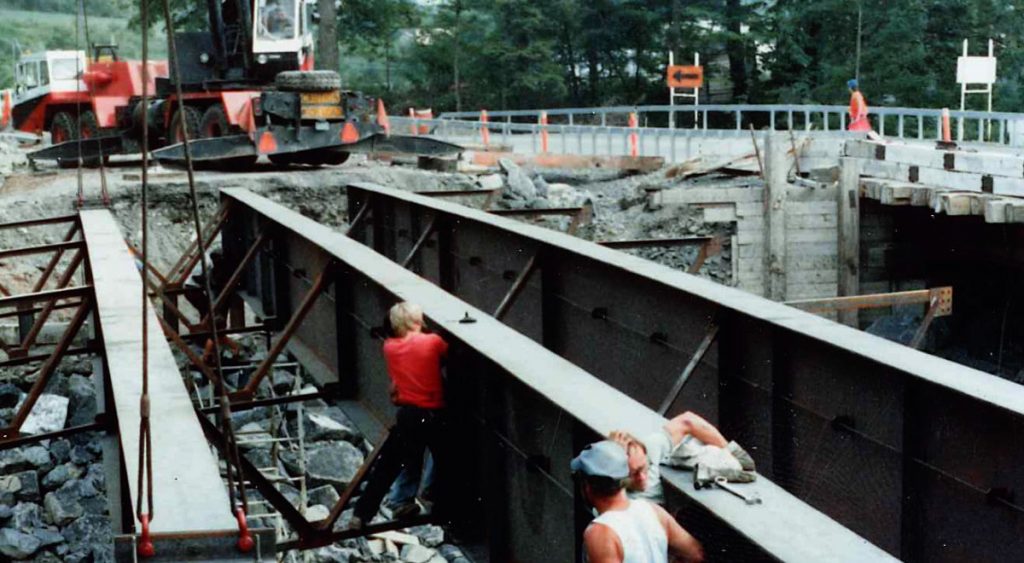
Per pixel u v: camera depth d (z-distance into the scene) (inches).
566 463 260.7
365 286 432.8
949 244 908.6
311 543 340.5
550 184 1130.7
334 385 462.6
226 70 1052.5
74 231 678.5
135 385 286.0
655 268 435.2
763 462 362.3
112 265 470.9
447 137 1558.8
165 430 251.4
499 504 312.5
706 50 2546.8
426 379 320.8
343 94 999.6
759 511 195.6
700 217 999.0
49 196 866.8
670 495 215.6
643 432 226.7
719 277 954.7
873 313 947.3
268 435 674.8
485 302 601.6
